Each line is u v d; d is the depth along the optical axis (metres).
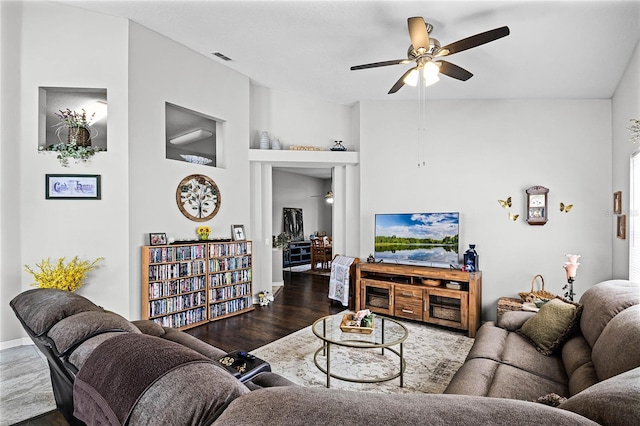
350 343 2.55
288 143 5.51
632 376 0.99
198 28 3.64
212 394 0.83
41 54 3.46
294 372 2.89
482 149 4.70
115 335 1.26
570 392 1.80
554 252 4.40
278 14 3.16
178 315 3.95
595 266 4.28
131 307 3.62
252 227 5.32
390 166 5.08
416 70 3.02
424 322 4.37
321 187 11.03
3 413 2.24
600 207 4.29
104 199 3.57
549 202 4.45
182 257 3.98
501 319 2.98
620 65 3.60
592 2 2.64
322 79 4.58
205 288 4.23
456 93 4.55
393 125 5.09
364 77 4.44
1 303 3.31
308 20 3.22
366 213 5.16
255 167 5.34
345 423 0.61
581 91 4.21
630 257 3.65
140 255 3.73
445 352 3.36
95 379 1.02
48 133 3.80
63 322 1.45
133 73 3.65
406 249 4.67
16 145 3.38
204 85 4.42
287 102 5.53
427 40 2.57
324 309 4.95
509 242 4.56
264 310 4.88
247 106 5.04
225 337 3.74
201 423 0.80
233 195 4.84
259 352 3.32
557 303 2.62
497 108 4.67
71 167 3.51
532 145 4.53
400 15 3.02
